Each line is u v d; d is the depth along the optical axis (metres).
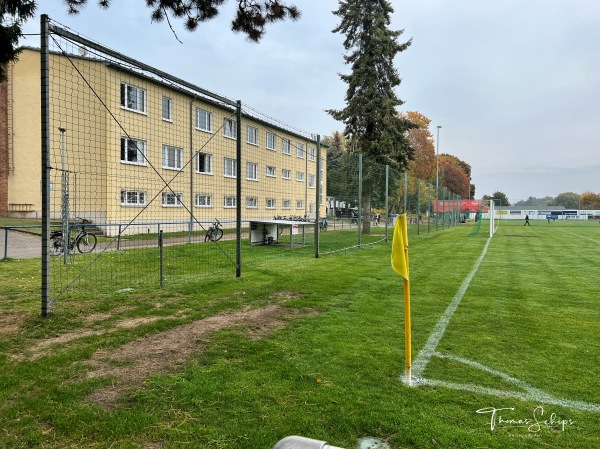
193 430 2.69
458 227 36.75
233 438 2.61
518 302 6.57
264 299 6.52
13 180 22.58
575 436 2.68
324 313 5.71
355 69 23.05
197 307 5.93
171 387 3.30
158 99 19.36
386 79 23.28
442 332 4.90
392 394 3.24
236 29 7.50
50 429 2.70
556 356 4.13
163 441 2.59
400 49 23.03
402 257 3.55
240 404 3.04
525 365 3.89
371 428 2.75
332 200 20.47
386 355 4.09
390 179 20.05
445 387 3.39
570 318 5.61
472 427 2.78
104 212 14.27
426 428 2.74
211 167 23.62
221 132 24.48
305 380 3.46
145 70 6.34
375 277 8.68
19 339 4.45
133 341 4.46
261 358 3.96
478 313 5.84
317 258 11.83
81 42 5.38
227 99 8.18
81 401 3.08
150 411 2.94
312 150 37.41
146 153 18.59
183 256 11.89
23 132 22.42
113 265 10.12
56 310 5.60
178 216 20.70
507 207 78.00
